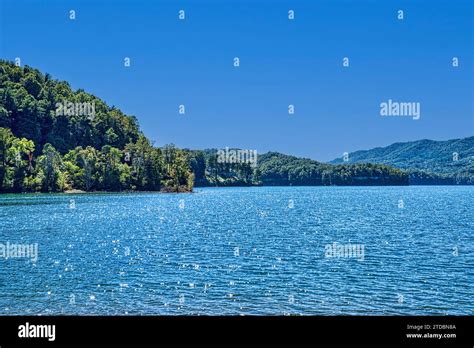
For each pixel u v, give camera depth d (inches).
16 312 1024.9
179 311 1021.8
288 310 1029.8
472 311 1020.5
